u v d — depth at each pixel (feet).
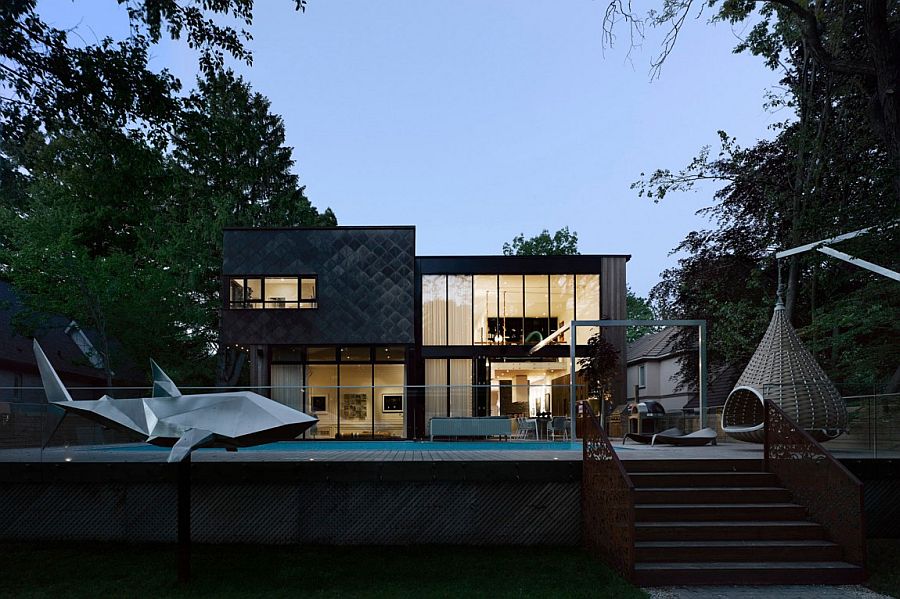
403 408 53.83
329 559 26.35
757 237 68.44
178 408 21.31
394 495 30.04
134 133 39.24
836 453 33.88
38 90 35.40
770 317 59.57
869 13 38.91
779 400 39.45
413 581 22.75
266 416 21.09
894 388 50.01
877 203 46.65
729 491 27.14
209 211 101.55
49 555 26.94
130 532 29.99
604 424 69.15
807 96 57.93
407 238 75.66
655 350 108.58
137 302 82.53
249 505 30.04
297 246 75.31
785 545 23.84
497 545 29.58
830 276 58.54
